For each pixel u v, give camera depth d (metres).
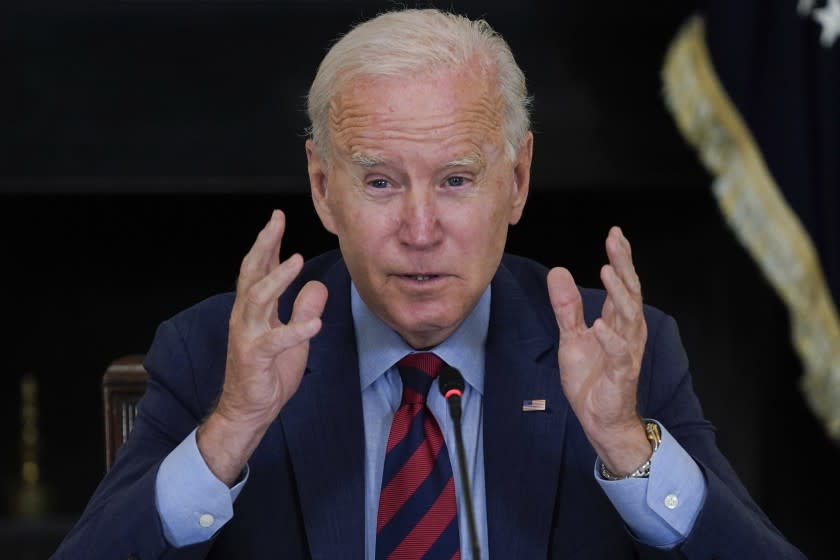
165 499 5.53
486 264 5.91
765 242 12.54
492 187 5.84
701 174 14.21
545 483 6.20
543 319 6.77
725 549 5.60
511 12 14.04
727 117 12.65
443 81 5.66
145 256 16.05
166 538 5.55
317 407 6.36
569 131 14.20
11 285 15.99
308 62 13.95
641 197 15.75
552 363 6.54
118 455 6.41
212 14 13.87
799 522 15.60
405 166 5.67
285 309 6.82
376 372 6.42
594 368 5.53
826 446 15.52
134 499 5.59
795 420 15.54
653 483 5.53
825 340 12.39
